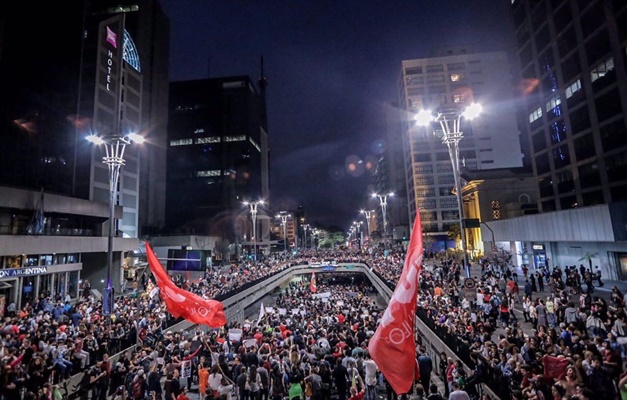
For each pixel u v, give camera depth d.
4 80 35.72
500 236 51.09
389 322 7.32
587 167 43.31
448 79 100.06
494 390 10.91
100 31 60.38
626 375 8.23
